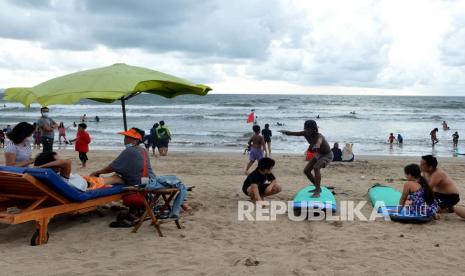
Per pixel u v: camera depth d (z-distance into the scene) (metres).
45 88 6.53
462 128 38.44
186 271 4.80
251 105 72.75
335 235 6.29
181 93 8.45
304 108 66.12
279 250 5.58
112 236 6.11
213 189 9.80
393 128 37.84
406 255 5.41
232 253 5.42
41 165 6.36
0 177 5.68
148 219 6.57
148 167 7.12
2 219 5.42
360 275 4.75
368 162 16.95
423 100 101.44
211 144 26.19
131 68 7.16
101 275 4.64
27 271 4.71
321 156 8.12
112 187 6.80
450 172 14.38
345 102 87.75
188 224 6.77
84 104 72.12
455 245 5.84
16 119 44.75
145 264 5.00
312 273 4.78
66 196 6.00
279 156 19.55
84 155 14.52
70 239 5.96
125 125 7.88
